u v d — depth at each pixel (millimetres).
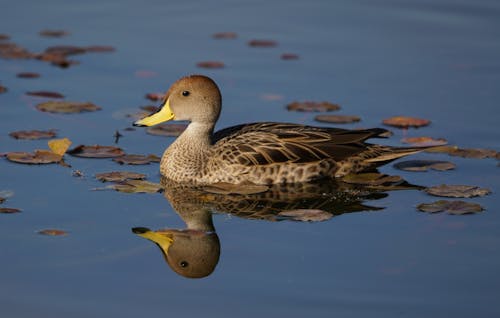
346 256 11820
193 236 12344
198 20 22172
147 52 20031
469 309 10539
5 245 11922
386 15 22688
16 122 16281
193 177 14453
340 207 13461
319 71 19250
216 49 20344
